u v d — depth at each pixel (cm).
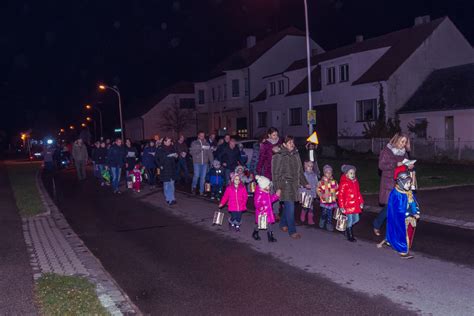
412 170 788
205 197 1533
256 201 895
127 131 6850
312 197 1058
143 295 631
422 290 606
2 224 1138
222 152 1467
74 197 1673
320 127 3731
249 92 4547
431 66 3228
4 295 604
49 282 647
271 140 1059
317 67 3938
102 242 946
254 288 642
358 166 2311
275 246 862
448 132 2825
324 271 703
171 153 1403
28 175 2709
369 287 626
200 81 5344
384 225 1020
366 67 3375
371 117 3259
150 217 1212
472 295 584
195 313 562
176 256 820
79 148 2306
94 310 543
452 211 1117
